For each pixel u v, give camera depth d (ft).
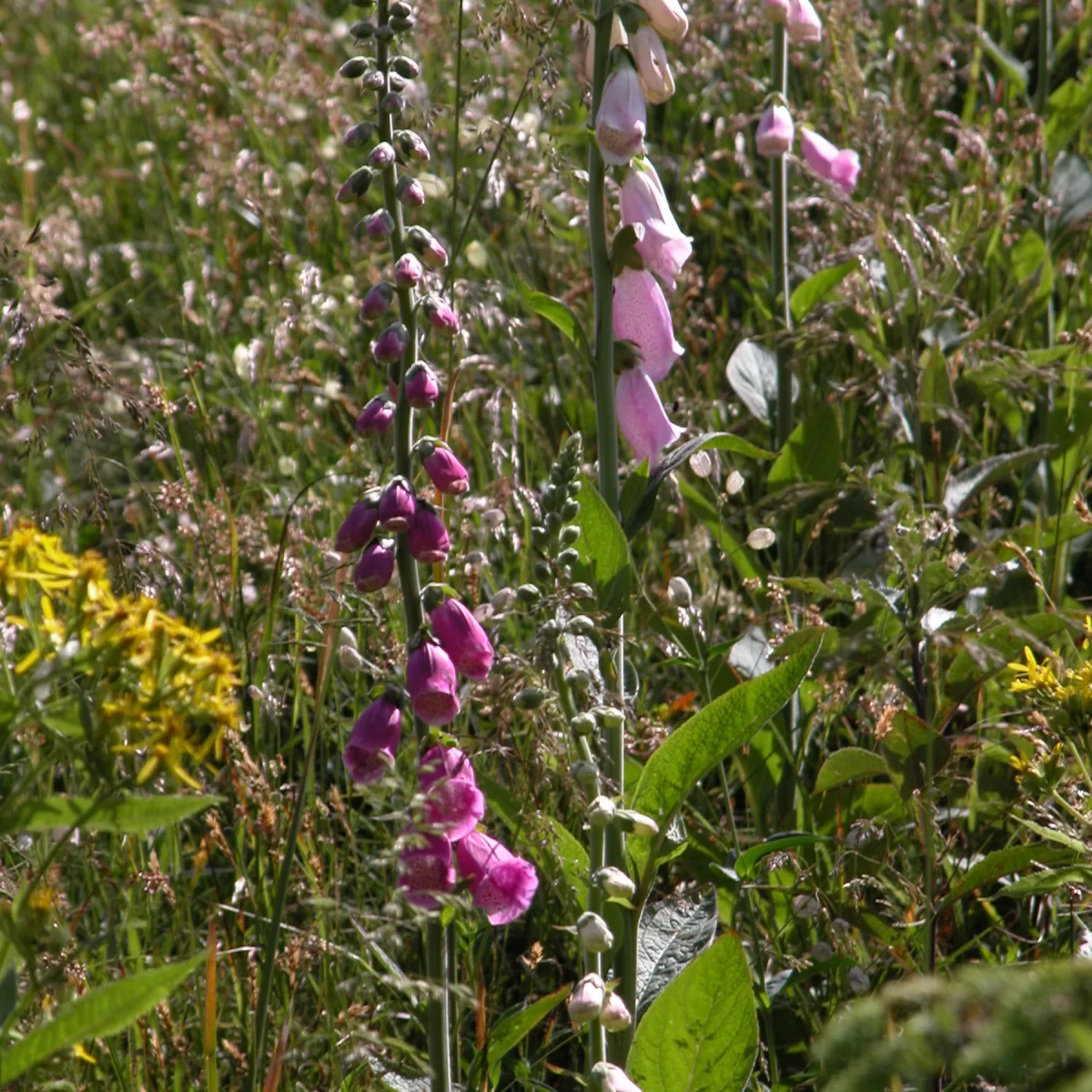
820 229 16.29
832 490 10.37
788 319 13.74
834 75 16.60
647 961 8.79
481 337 16.35
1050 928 9.84
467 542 12.26
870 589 8.92
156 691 5.95
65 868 9.66
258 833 9.57
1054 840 8.51
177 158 21.57
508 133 13.65
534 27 9.35
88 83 23.66
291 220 18.86
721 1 17.85
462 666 7.23
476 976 9.52
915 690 8.82
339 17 23.50
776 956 9.14
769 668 11.37
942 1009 4.56
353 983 8.91
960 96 20.07
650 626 11.30
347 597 9.43
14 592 6.19
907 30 19.36
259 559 11.75
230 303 16.46
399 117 7.88
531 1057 9.62
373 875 10.07
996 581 11.08
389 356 7.14
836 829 10.30
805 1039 9.46
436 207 17.76
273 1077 7.32
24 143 20.85
